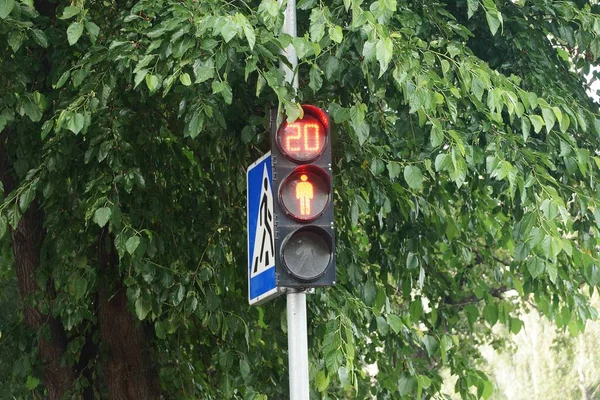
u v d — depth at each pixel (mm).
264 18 12094
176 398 17953
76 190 15359
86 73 13336
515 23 16000
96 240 16406
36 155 15945
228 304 16188
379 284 16922
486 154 14602
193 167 17297
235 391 17906
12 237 17656
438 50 14859
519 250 13953
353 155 14773
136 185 15305
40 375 18094
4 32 13492
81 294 14867
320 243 11367
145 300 14734
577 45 16234
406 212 15766
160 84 12461
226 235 16281
